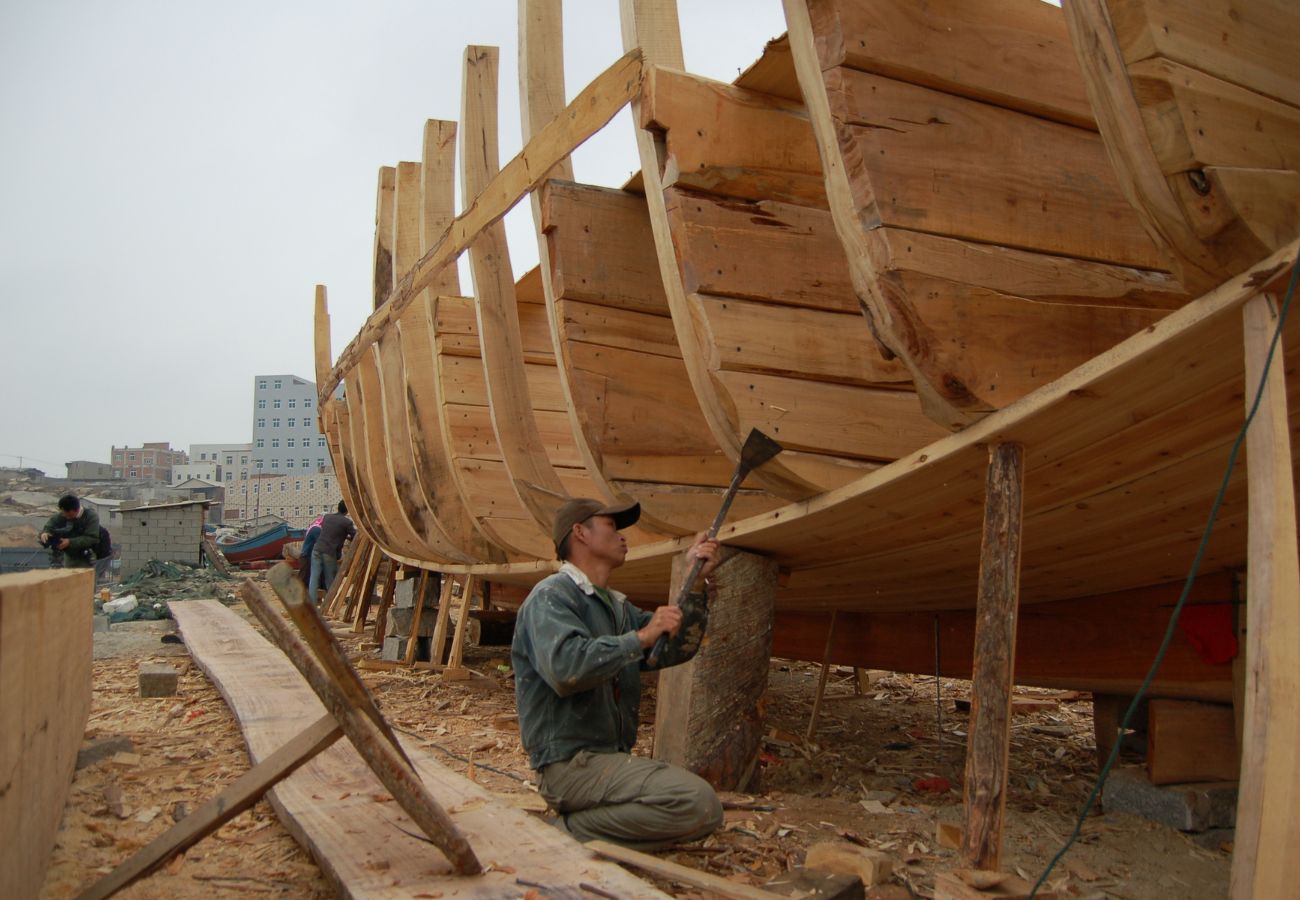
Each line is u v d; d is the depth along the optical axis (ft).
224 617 34.50
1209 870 10.82
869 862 9.67
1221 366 8.30
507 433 18.90
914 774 16.15
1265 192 7.41
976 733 9.29
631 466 15.19
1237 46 7.80
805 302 12.36
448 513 25.98
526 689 11.20
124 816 11.77
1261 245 7.28
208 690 21.80
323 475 155.74
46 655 9.04
